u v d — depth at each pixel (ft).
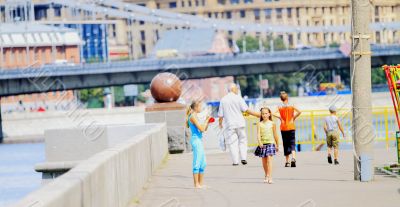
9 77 465.47
